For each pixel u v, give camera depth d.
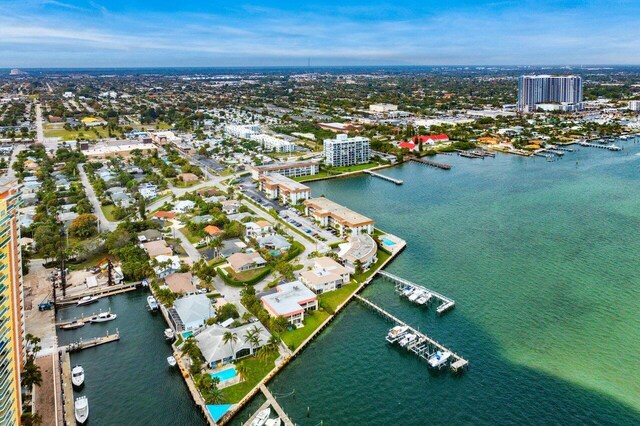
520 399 158.50
